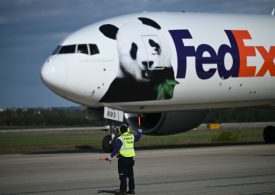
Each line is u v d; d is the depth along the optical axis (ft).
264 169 168.55
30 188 141.49
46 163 198.29
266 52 257.96
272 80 260.42
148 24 239.71
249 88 255.50
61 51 230.07
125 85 229.25
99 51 228.02
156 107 241.96
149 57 232.12
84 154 234.38
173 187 138.62
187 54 239.09
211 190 133.08
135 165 183.83
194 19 252.62
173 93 238.07
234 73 249.34
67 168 181.47
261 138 371.76
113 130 238.48
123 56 229.45
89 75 225.56
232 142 327.26
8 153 261.24
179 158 204.44
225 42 249.34
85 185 145.18
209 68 243.60
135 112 246.27
